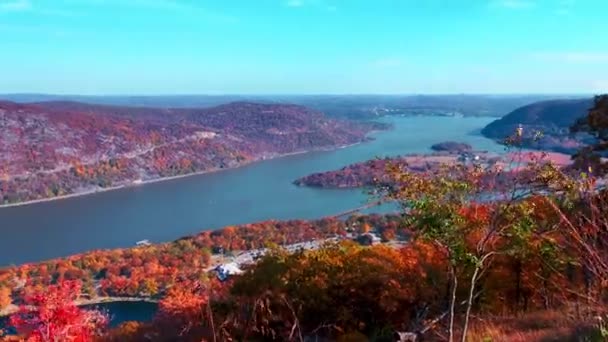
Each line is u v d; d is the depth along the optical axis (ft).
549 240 21.26
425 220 20.22
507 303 38.27
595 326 19.75
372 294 47.11
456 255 20.31
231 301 41.14
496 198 20.93
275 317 39.01
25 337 47.34
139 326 56.03
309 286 47.67
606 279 19.39
